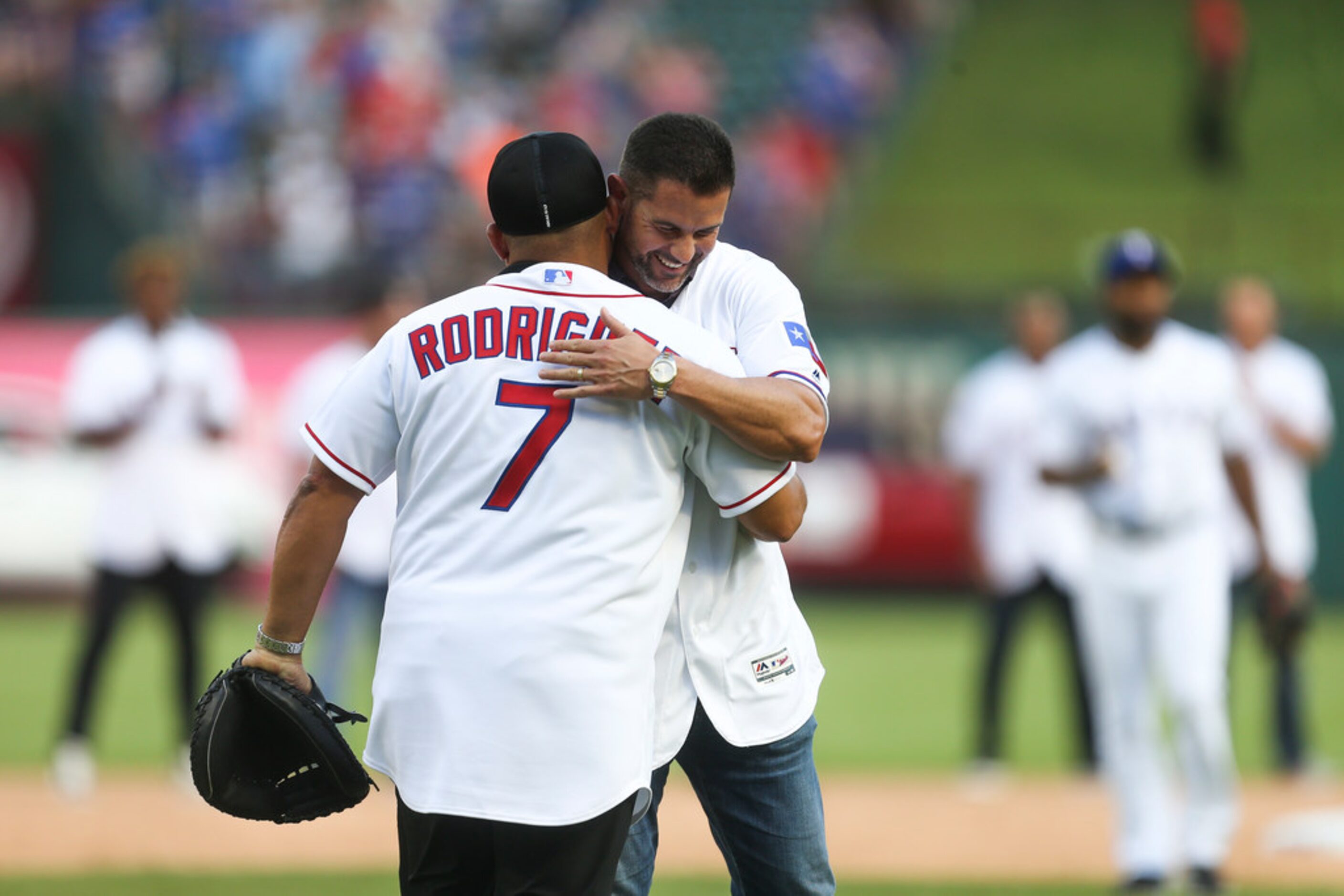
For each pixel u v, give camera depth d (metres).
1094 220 76.50
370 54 68.44
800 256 71.69
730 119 75.81
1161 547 23.41
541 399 11.73
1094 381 23.69
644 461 11.83
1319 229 76.06
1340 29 96.69
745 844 13.83
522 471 11.66
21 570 54.78
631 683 11.73
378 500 30.58
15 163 68.69
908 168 84.50
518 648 11.45
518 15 74.38
